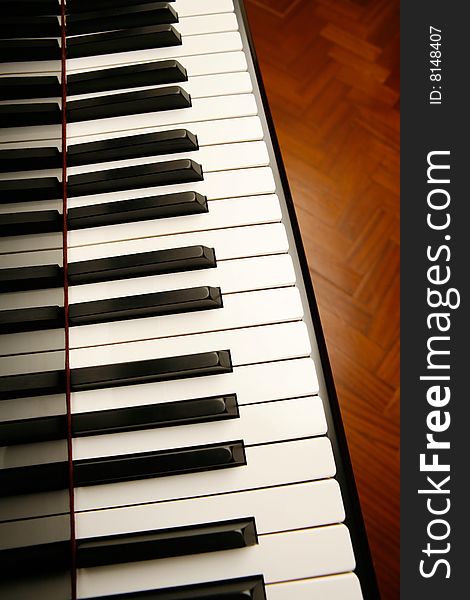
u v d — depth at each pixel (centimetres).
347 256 96
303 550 51
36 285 53
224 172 61
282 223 60
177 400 54
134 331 56
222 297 57
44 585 43
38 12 63
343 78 108
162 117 63
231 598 49
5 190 56
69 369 54
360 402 89
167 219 59
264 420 53
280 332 56
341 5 113
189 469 52
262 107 64
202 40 66
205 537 50
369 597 51
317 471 53
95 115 62
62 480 49
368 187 101
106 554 50
